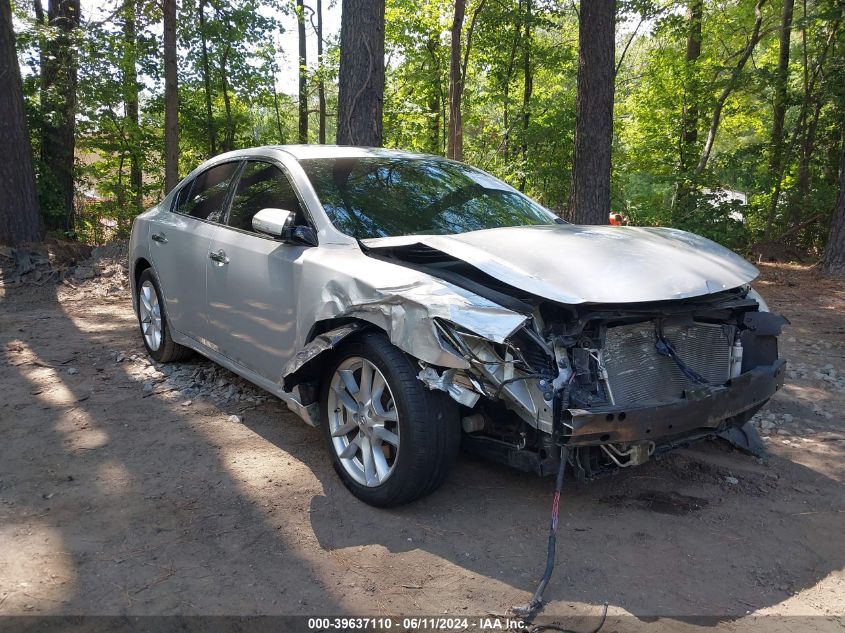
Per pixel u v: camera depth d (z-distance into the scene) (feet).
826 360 19.45
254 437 12.87
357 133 26.08
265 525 9.71
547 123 56.65
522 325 8.64
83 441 12.54
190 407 14.38
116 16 47.29
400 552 9.12
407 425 9.42
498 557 9.05
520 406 8.84
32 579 8.18
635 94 62.39
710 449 12.92
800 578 8.79
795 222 49.06
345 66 25.94
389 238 10.77
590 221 31.40
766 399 10.86
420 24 65.57
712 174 47.62
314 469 11.58
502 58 67.00
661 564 9.00
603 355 9.31
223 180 14.93
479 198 13.43
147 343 17.58
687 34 53.78
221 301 13.62
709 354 10.59
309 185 12.30
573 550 9.26
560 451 8.97
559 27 64.39
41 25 42.73
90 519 9.71
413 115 67.36
